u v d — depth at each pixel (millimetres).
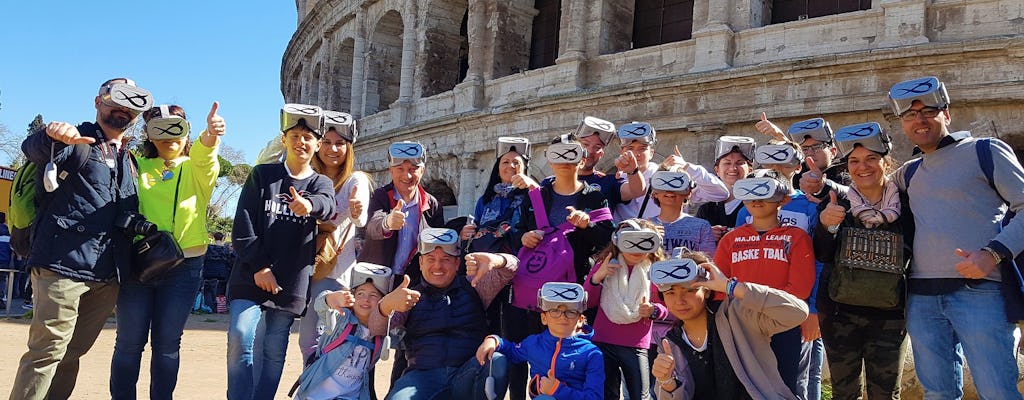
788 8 8312
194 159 3055
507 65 10586
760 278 2697
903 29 6891
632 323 2893
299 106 3066
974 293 2334
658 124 8203
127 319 3020
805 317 2420
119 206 2932
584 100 8750
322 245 3191
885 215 2516
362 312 2957
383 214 3330
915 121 2480
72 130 2732
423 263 3008
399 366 3244
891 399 2598
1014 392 2287
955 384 2428
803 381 3020
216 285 9672
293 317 3045
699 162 7879
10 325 6688
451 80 11867
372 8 13234
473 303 3029
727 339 2514
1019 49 6207
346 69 14781
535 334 2910
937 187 2438
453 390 2850
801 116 7270
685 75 7906
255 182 2992
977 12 6660
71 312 2805
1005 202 2410
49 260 2752
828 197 2949
